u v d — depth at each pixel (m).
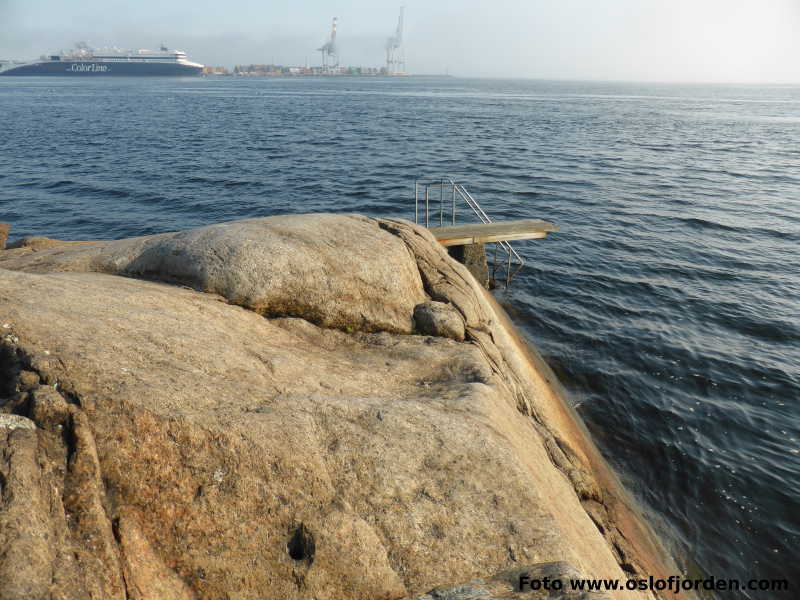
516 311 18.03
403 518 5.21
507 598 4.63
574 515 6.72
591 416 12.42
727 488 10.35
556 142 58.75
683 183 37.19
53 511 4.15
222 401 5.54
